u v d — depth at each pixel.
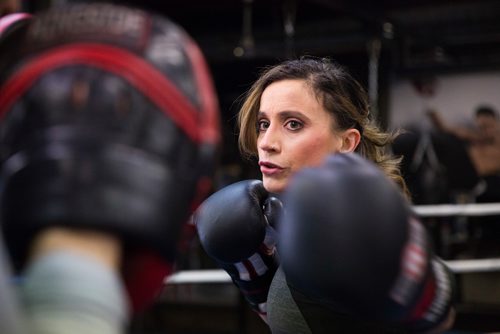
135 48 0.39
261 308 1.38
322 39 7.07
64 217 0.35
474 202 7.07
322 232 0.42
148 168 0.38
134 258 0.40
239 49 7.08
